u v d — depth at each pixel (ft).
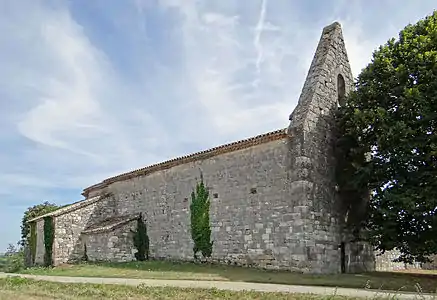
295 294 39.73
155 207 89.86
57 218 94.68
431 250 58.65
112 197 104.47
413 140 58.23
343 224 69.31
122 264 81.61
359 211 72.28
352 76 80.07
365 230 70.90
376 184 63.05
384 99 64.23
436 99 56.80
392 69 63.67
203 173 79.10
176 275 63.00
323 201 66.08
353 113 67.46
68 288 48.39
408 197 56.08
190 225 80.02
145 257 89.81
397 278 59.36
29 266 104.37
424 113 57.31
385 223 60.13
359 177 65.36
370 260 75.20
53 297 41.34
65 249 94.12
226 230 72.59
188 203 81.25
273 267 64.49
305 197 62.85
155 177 91.40
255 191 69.26
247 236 69.00
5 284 54.24
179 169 84.94
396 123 58.75
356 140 68.80
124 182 101.65
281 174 66.28
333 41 77.05
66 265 89.35
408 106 59.21
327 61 74.23
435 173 55.77
